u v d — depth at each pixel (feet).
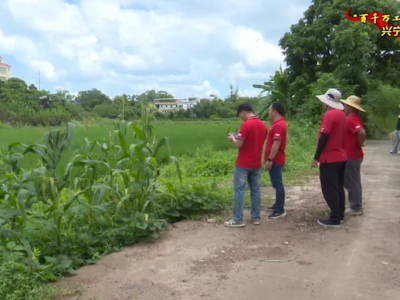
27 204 14.23
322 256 14.69
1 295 11.17
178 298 11.69
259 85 72.79
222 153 43.24
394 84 82.69
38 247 14.78
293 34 79.71
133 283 12.73
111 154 19.02
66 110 123.75
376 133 72.43
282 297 11.65
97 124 27.37
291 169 35.22
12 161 15.16
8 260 12.61
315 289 12.11
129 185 18.02
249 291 12.05
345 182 19.99
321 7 78.74
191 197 20.08
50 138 15.47
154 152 18.84
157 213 19.49
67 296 11.85
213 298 11.66
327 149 17.46
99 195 16.74
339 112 17.46
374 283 12.43
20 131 85.46
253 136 17.78
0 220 13.16
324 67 79.25
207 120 185.37
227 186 26.45
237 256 14.84
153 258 14.85
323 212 20.47
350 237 16.65
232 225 18.35
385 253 14.83
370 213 20.26
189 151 45.96
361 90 72.95
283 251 15.25
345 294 11.76
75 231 15.90
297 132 54.03
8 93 149.28
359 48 67.72
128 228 16.94
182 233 17.74
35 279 12.34
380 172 33.09
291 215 20.21
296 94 76.23
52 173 15.30
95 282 12.85
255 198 18.69
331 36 73.87
